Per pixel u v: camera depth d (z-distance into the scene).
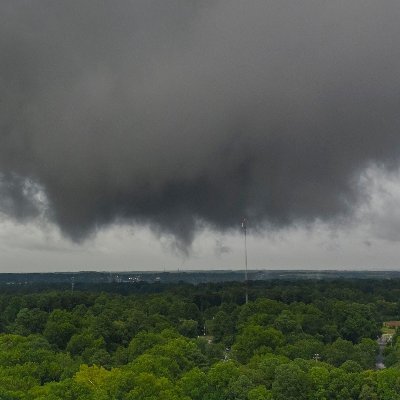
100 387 105.62
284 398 107.50
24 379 110.75
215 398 105.44
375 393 108.62
